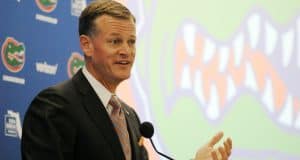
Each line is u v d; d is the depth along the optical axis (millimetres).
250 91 9531
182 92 8961
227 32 9438
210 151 5699
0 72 7281
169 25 8961
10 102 7320
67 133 5641
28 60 7496
